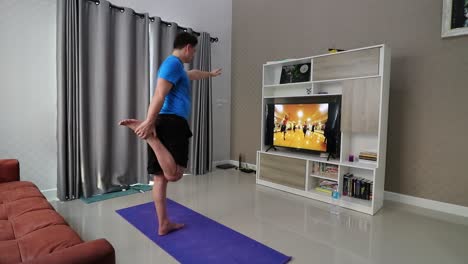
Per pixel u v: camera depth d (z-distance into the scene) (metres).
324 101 3.35
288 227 2.35
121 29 3.28
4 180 2.18
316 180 3.28
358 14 3.26
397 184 3.06
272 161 3.50
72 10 2.88
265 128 3.73
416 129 2.91
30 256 1.18
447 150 2.74
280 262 1.80
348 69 2.86
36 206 1.72
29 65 2.83
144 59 3.49
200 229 2.28
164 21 3.83
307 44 3.75
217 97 4.66
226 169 4.52
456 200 2.71
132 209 2.69
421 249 2.00
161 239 2.09
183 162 1.99
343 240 2.12
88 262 0.91
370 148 3.05
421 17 2.82
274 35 4.12
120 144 3.37
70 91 2.89
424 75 2.84
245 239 2.11
